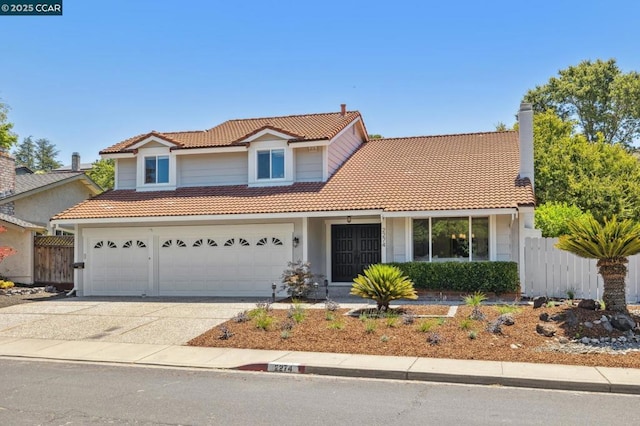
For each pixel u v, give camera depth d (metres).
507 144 22.97
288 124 24.30
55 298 20.31
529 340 11.33
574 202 27.00
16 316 16.25
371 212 18.06
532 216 19.41
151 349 12.06
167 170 22.62
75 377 9.77
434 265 17.47
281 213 18.81
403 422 7.06
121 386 9.06
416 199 18.28
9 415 7.40
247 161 22.05
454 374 9.38
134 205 21.03
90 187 31.59
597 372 9.35
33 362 11.20
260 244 19.86
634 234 11.94
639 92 45.06
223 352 11.59
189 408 7.73
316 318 13.84
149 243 20.86
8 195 25.69
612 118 47.53
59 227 23.59
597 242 12.27
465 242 18.11
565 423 7.01
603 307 12.74
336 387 9.02
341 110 25.23
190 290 20.39
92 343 12.80
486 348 10.95
